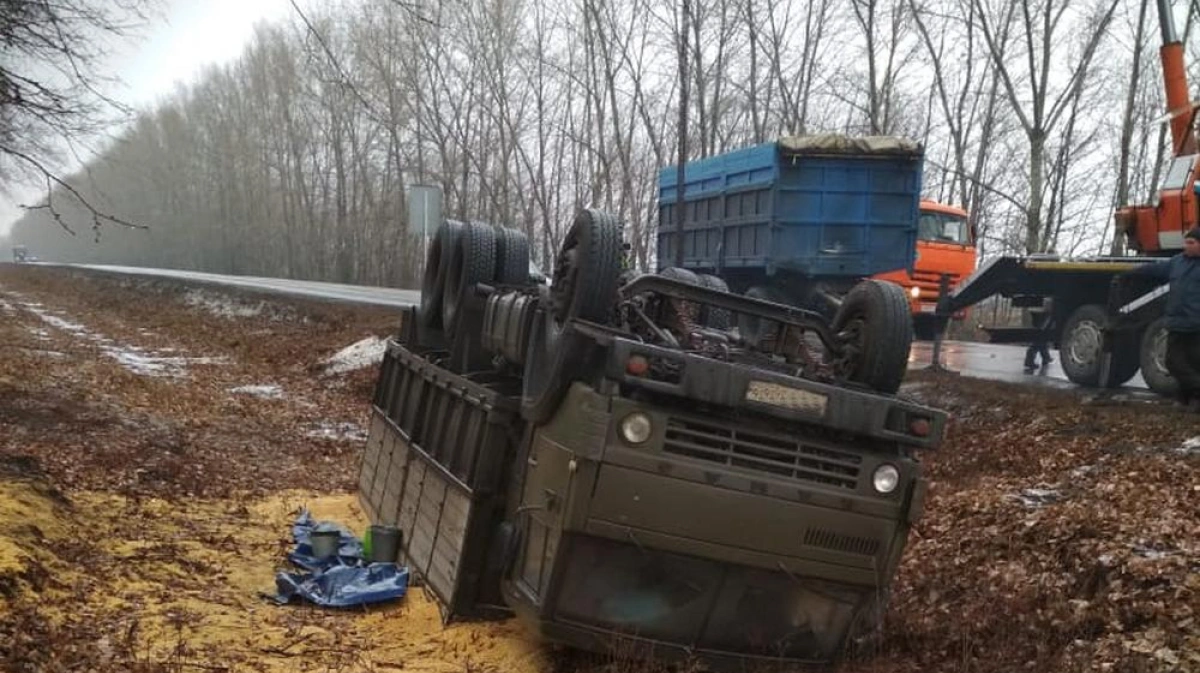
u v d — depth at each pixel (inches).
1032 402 487.2
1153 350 470.3
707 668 212.4
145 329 1305.4
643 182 1492.4
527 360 239.6
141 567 287.0
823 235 679.1
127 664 207.2
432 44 1445.6
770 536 203.9
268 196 3203.7
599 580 205.6
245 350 1025.5
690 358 197.6
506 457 242.2
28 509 293.1
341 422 653.9
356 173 2477.9
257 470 482.3
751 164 702.5
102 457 429.4
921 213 847.1
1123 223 539.8
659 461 198.4
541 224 1704.0
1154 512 303.6
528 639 234.7
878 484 208.7
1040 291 574.9
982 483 395.2
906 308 229.5
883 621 239.6
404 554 298.5
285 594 277.7
